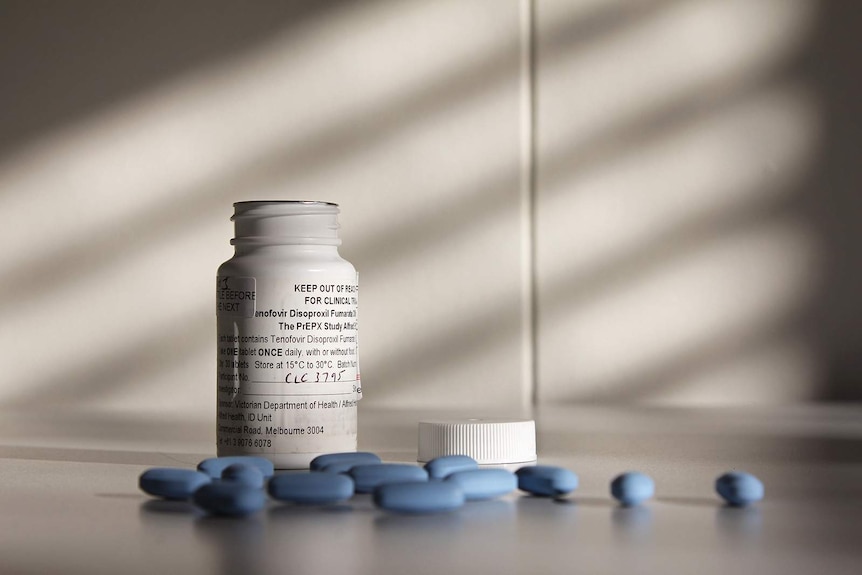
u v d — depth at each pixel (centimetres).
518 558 47
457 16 194
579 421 144
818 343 189
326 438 81
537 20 192
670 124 191
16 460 93
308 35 197
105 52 202
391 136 196
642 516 60
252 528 56
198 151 200
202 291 200
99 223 202
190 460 93
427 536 53
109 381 202
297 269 80
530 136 193
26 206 203
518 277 193
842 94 188
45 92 203
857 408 172
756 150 190
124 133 201
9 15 203
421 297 194
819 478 78
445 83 194
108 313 202
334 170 197
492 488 65
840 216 188
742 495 62
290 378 80
